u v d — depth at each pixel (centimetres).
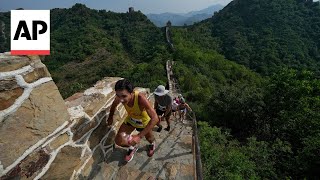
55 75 5588
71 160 260
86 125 289
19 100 196
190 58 3853
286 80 1738
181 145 458
